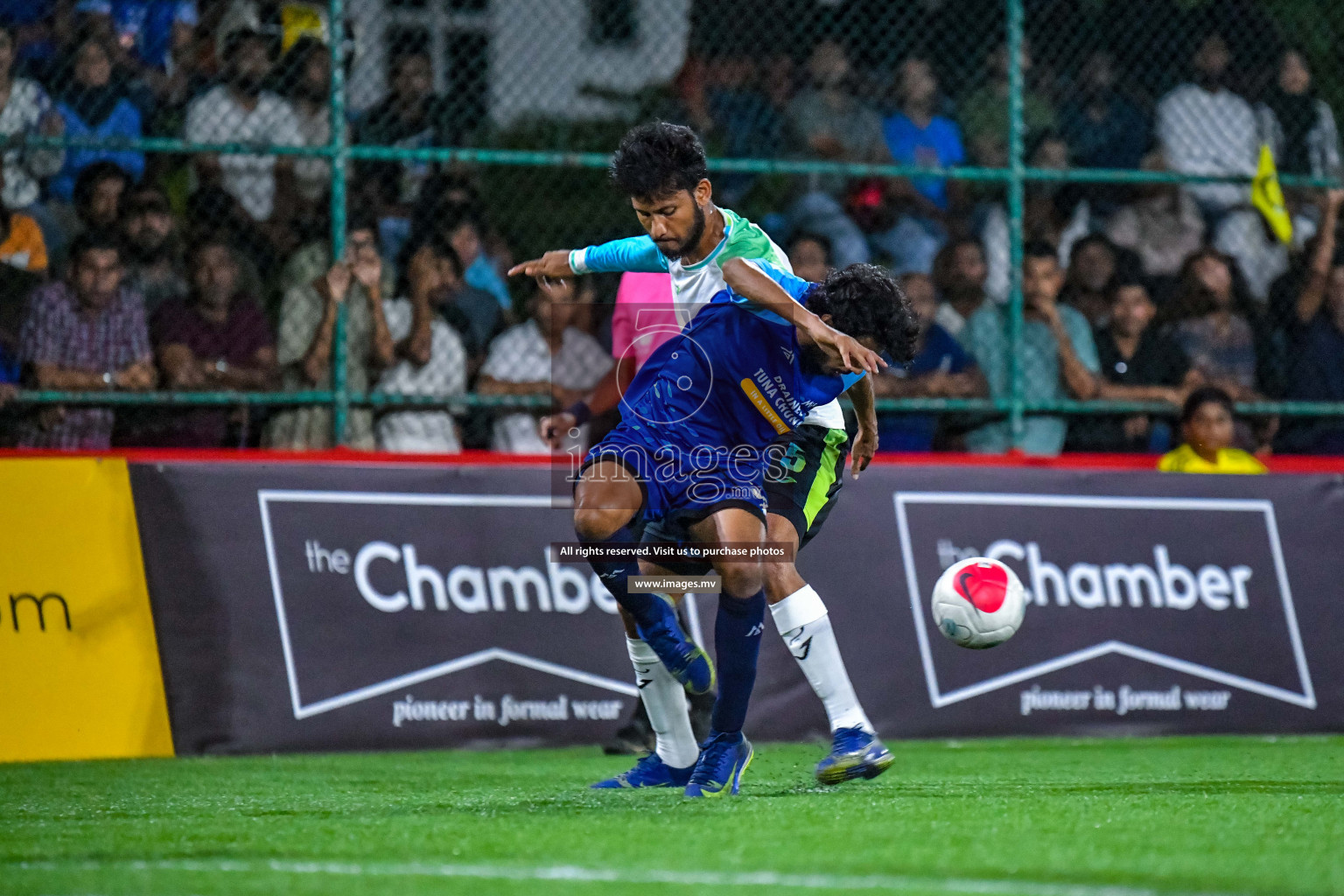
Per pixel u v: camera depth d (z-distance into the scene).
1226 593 23.05
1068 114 26.91
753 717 20.94
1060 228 26.34
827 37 27.00
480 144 26.41
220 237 22.62
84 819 12.86
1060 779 16.17
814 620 14.32
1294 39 27.36
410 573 20.64
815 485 14.59
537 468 21.31
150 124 23.06
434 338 22.67
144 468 20.11
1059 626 22.31
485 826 11.54
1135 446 25.23
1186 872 9.26
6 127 21.89
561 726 20.73
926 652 21.80
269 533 20.34
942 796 13.78
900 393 23.80
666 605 13.56
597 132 27.28
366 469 20.80
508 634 20.78
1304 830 11.33
